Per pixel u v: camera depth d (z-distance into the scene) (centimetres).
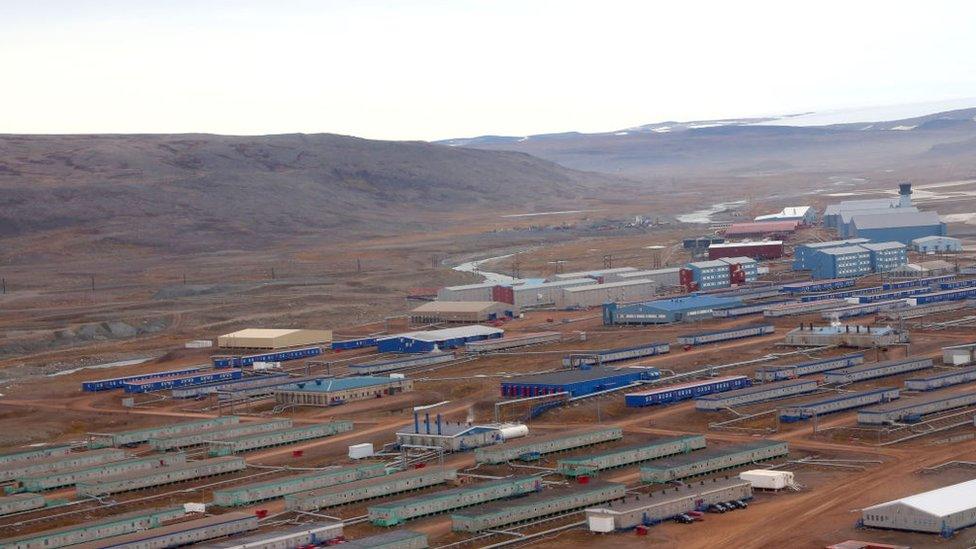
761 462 15362
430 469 15288
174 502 15100
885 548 11381
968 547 11456
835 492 13762
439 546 12438
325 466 16525
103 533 13500
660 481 14475
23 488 16225
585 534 12662
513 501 13662
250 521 13400
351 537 12912
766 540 12075
